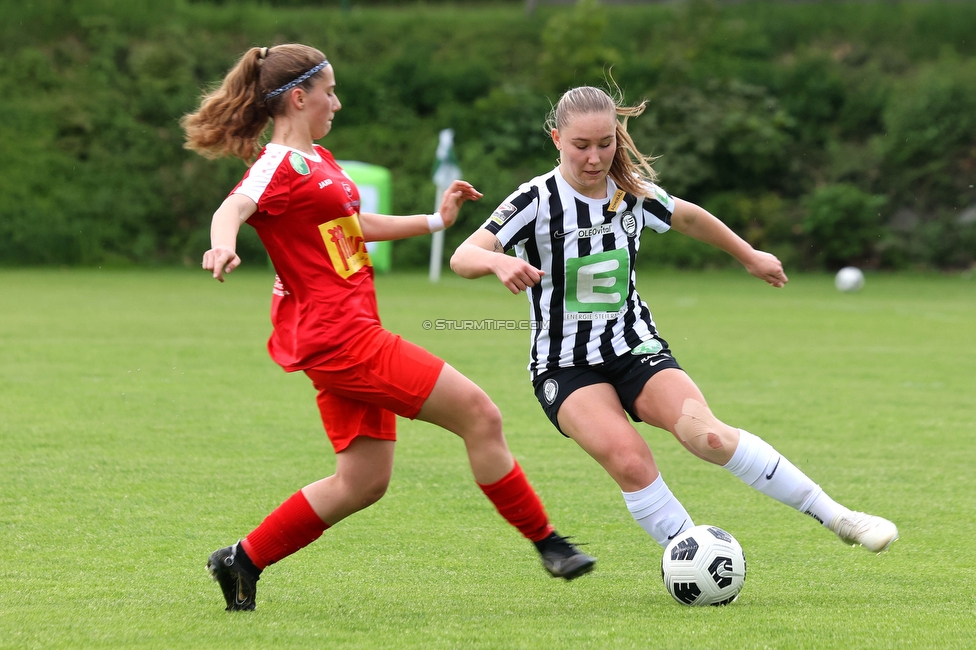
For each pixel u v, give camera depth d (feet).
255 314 170.91
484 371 113.39
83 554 48.29
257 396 95.81
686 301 213.46
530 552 49.78
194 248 311.68
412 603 40.70
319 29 361.30
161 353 122.83
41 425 80.48
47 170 307.78
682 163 319.68
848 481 65.82
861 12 366.84
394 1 409.28
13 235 297.12
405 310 181.06
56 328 146.51
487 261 39.58
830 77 338.13
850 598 41.42
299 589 43.14
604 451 42.09
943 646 33.60
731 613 38.70
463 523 55.26
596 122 41.24
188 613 38.83
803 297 226.99
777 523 55.88
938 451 75.20
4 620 37.37
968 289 255.70
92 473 65.36
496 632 35.91
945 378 111.14
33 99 318.86
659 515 42.06
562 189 43.52
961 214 318.04
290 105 40.52
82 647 34.06
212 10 362.12
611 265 43.68
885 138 321.93
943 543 51.42
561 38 337.11
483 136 334.03
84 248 301.84
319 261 39.29
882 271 315.37
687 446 42.42
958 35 355.97
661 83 332.39
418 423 86.53
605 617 38.14
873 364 121.80
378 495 41.16
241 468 67.62
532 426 84.33
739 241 46.98
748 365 120.26
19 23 332.60
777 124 327.47
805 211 320.91
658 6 376.07
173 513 56.29
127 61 334.24
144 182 315.37
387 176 276.21
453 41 366.63
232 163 320.09
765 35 358.23
